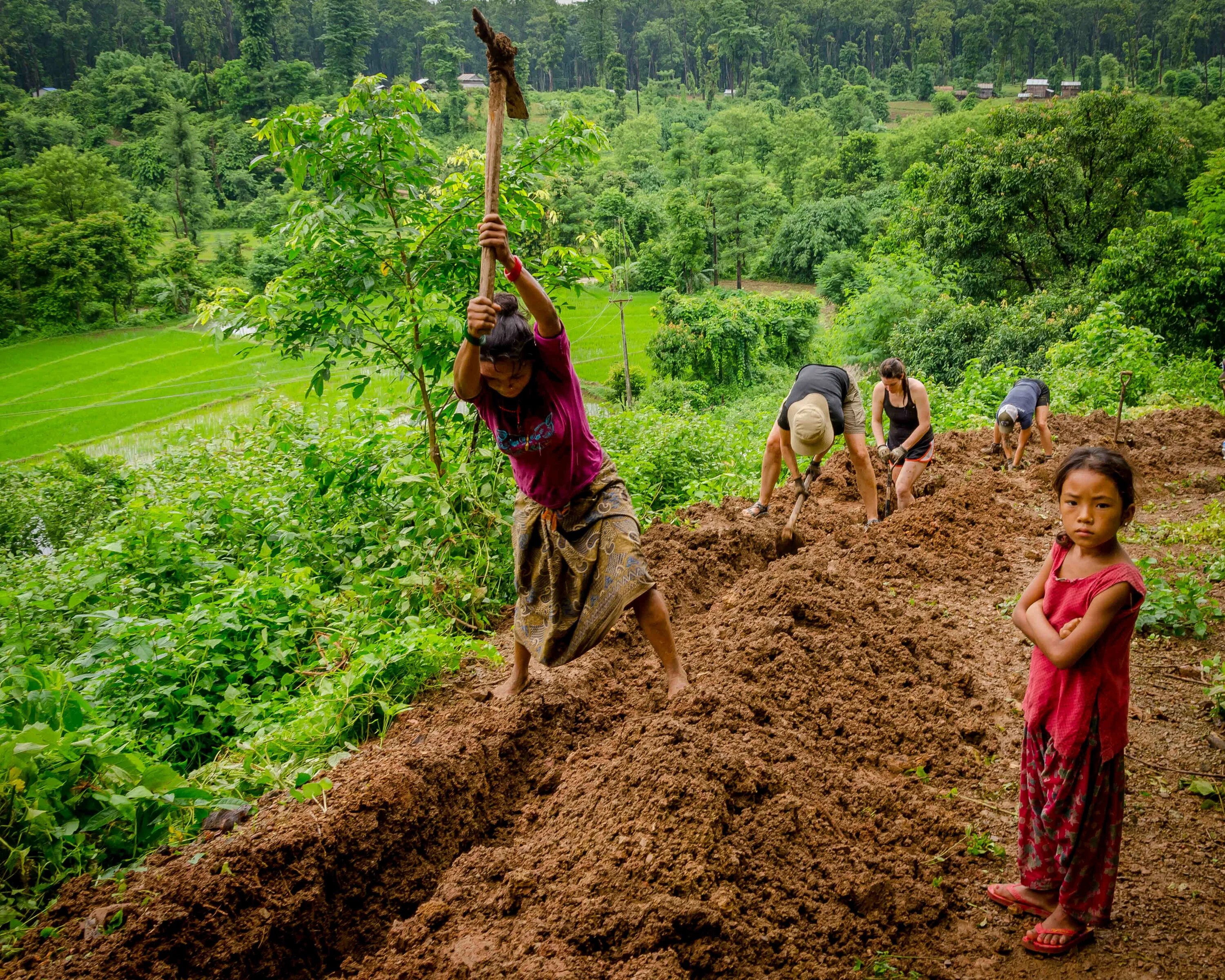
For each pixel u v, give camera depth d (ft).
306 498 24.17
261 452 30.94
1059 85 593.42
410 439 21.99
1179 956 9.57
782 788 12.10
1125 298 77.92
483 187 21.74
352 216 20.61
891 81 655.35
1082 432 35.29
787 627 16.20
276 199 342.03
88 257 229.45
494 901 10.55
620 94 599.16
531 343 10.64
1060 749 9.40
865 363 115.65
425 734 13.98
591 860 10.74
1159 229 79.30
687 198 270.67
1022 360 78.74
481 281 10.62
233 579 18.42
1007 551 22.48
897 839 11.76
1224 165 107.24
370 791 11.95
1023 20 622.95
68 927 9.99
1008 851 11.48
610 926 9.68
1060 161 102.06
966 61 645.51
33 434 136.98
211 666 15.88
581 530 11.58
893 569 20.59
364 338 21.42
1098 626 9.00
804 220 261.24
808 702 14.56
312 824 11.35
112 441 130.93
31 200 277.44
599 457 11.72
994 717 14.70
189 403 152.97
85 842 11.35
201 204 341.00
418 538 19.89
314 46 655.35
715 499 27.99
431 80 570.46
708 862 10.50
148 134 410.31
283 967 10.57
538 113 509.76
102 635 16.48
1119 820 9.43
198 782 12.94
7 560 26.84
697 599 19.65
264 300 20.85
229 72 483.10
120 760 11.83
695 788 11.21
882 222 237.04
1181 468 30.89
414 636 15.64
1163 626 17.11
